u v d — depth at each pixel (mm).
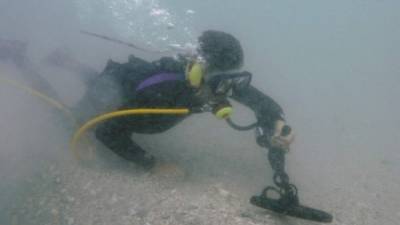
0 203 1562
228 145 2127
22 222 1474
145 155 1680
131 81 1516
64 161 1771
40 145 1880
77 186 1612
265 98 1608
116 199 1520
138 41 3143
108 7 4160
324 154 2176
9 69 2328
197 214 1412
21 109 2088
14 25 3738
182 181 1666
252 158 1993
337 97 3293
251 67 4074
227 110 1413
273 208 1345
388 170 2047
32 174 1702
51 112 2111
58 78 2574
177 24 2754
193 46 1393
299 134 2436
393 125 2725
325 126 2625
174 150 1975
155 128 1606
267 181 1753
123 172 1704
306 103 3090
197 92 1414
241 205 1503
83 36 3670
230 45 1327
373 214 1604
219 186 1658
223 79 1364
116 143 1607
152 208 1455
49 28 3785
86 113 1793
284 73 3941
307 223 1413
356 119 2803
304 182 1824
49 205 1531
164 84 1437
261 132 1571
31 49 3104
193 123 2355
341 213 1577
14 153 1820
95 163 1766
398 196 1783
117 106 1533
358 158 2166
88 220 1432
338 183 1849
